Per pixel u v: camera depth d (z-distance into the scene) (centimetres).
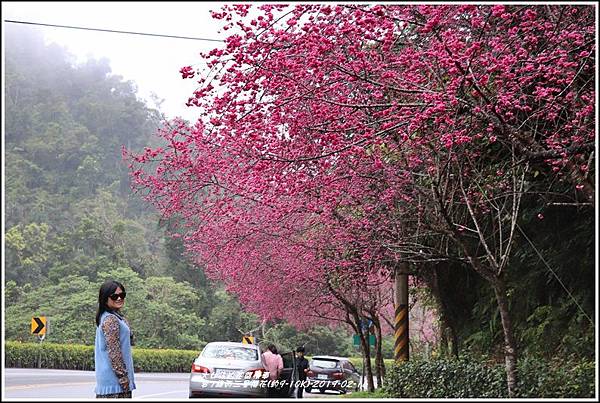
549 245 1258
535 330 1280
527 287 1317
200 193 1336
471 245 1412
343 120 890
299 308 2428
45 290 4722
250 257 1862
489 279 973
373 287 2028
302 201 1274
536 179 1194
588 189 817
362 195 1201
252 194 1315
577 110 855
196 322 4919
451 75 801
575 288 1212
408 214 1253
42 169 6244
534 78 878
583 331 1172
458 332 1609
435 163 1046
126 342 589
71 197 6128
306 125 930
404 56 804
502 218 1215
